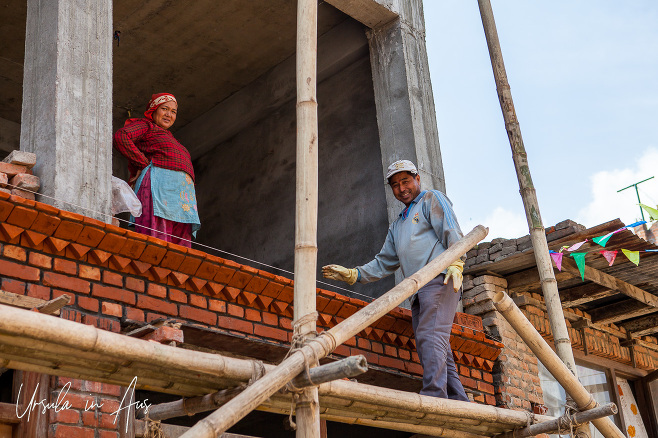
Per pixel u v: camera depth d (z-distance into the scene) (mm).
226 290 5559
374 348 6551
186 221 6410
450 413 5188
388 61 8672
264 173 9914
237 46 9648
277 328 5855
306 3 4586
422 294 6121
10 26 9070
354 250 8711
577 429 5543
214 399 4336
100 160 5594
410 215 6508
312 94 4469
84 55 5781
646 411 9898
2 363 3693
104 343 3502
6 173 5266
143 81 10148
